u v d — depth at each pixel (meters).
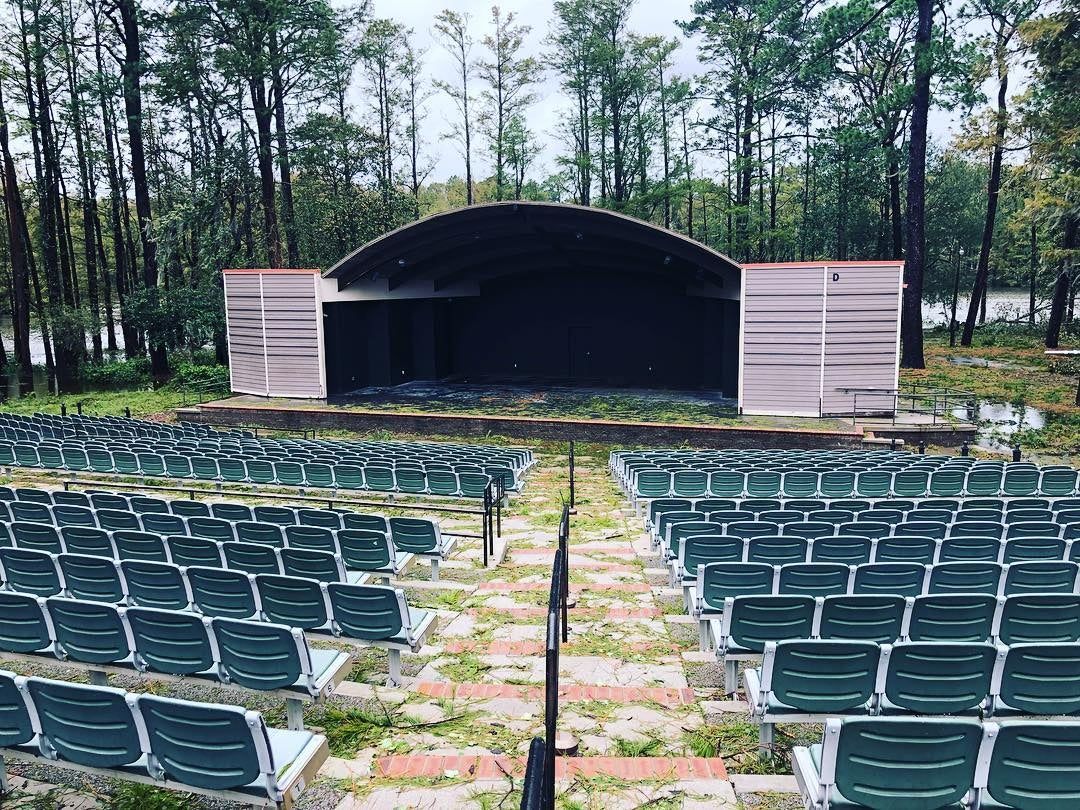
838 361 18.52
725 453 15.52
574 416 19.72
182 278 31.89
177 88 27.42
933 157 50.03
